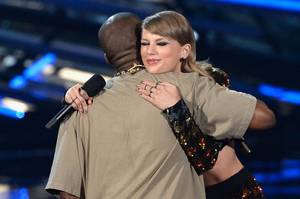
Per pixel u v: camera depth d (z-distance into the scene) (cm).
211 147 778
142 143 750
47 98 2945
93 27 2584
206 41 2422
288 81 2447
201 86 782
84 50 2684
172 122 755
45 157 2952
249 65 2448
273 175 2700
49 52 2695
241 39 2566
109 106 765
